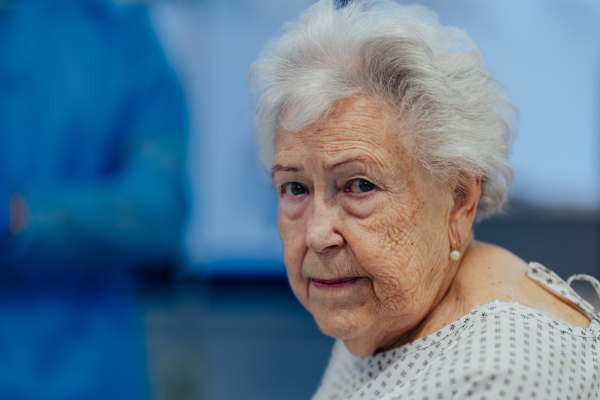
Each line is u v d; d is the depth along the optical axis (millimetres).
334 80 1080
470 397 950
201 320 5117
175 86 2172
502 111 1237
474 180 1165
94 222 1811
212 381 4621
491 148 1162
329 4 1198
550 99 4820
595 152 4969
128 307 2131
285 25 1253
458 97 1101
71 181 1923
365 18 1144
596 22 4680
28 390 1879
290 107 1130
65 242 1801
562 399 951
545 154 5004
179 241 2029
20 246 1770
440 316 1171
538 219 5344
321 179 1117
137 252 1914
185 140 2148
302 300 1232
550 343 986
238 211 5867
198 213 5160
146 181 1954
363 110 1082
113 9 2113
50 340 1904
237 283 6086
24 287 1860
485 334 1003
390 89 1078
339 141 1084
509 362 947
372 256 1095
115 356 2031
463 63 1156
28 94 1949
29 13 2008
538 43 4680
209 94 5191
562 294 1147
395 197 1097
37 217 1770
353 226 1104
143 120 2064
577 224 5297
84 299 1953
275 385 4684
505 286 1132
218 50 5094
